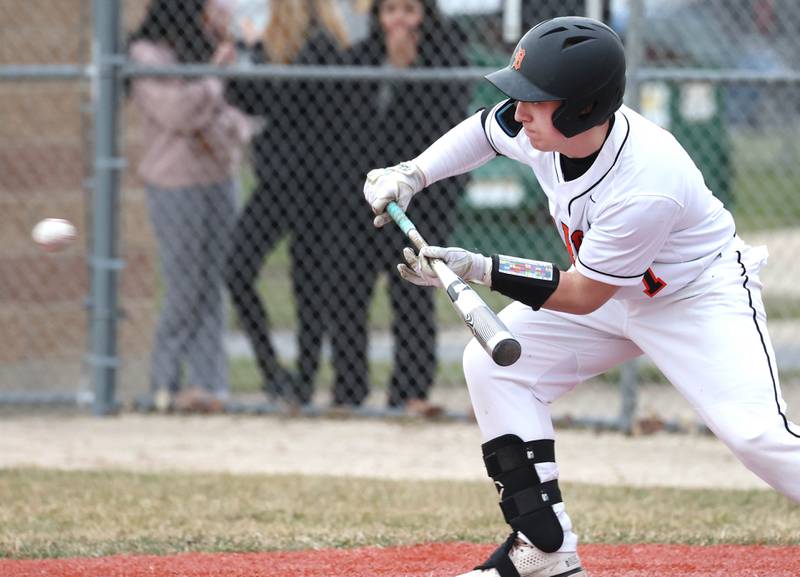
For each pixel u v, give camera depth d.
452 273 10.80
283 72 21.66
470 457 20.39
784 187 44.12
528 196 31.03
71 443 21.20
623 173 10.72
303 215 22.66
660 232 10.77
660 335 11.62
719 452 20.77
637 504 16.75
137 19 25.80
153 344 24.12
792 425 11.06
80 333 25.92
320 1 22.64
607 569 13.45
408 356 22.95
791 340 30.20
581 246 10.98
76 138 25.69
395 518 15.88
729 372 11.15
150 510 16.25
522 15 24.25
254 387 26.52
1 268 25.56
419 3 21.77
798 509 16.56
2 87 25.45
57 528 15.27
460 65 22.14
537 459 11.80
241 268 23.03
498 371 11.89
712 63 32.16
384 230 22.36
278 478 18.38
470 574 11.92
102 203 22.86
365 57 22.42
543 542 11.64
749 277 11.62
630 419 22.06
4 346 25.62
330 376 27.28
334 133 22.30
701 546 14.45
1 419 23.19
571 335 12.08
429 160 12.42
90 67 22.72
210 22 23.17
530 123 10.77
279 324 32.78
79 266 25.84
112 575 13.17
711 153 31.39
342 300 22.94
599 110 10.53
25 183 25.59
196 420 23.08
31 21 25.56
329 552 14.19
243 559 13.86
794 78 20.77
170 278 23.39
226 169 23.52
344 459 20.19
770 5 30.33
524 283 10.91
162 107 22.75
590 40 10.41
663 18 32.94
